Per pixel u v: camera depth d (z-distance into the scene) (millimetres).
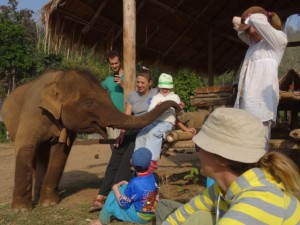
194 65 11992
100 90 5770
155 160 5312
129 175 5445
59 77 5828
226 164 2053
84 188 7367
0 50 33531
